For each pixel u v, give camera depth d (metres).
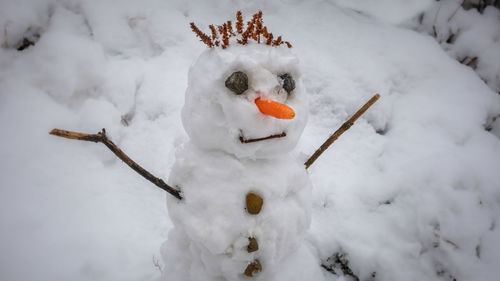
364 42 1.63
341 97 1.48
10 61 1.41
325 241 1.19
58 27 1.51
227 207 0.80
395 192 1.24
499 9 1.75
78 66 1.39
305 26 1.69
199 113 0.75
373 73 1.53
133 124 1.42
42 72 1.37
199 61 0.77
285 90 0.75
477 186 1.23
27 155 1.25
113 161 1.33
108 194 1.25
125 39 1.58
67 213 1.19
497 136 1.51
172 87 1.49
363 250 1.15
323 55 1.59
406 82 1.56
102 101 1.40
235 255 0.83
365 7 1.73
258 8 1.74
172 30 1.60
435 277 1.13
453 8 1.73
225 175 0.81
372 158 1.36
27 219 1.16
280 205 0.84
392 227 1.19
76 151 1.29
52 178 1.24
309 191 0.91
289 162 0.87
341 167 1.33
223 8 1.72
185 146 0.86
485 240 1.15
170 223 1.24
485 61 1.63
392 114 1.48
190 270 0.92
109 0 1.62
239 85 0.70
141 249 1.17
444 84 1.54
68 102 1.38
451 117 1.43
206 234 0.81
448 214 1.17
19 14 1.44
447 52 1.71
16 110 1.31
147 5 1.65
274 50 0.76
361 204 1.24
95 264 1.12
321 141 1.40
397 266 1.13
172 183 0.87
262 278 0.87
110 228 1.19
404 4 1.71
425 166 1.26
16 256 1.10
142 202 1.26
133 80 1.48
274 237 0.83
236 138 0.75
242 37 0.79
